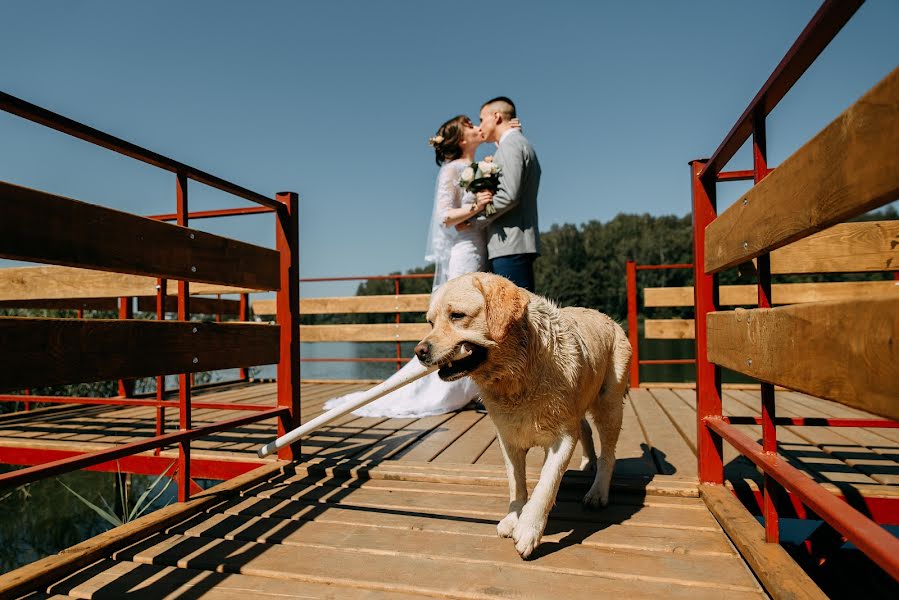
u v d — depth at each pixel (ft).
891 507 8.95
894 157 3.77
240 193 10.94
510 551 7.50
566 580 6.66
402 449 12.89
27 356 6.52
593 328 9.35
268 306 28.81
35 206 6.59
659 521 8.48
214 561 7.29
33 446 13.69
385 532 8.25
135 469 12.98
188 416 9.57
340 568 7.05
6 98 6.38
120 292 15.35
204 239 9.64
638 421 16.21
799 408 17.99
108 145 8.02
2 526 15.20
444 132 16.94
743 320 7.46
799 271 16.14
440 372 8.09
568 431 7.88
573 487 10.18
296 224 12.33
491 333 7.45
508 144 14.74
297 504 9.50
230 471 12.10
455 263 16.42
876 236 15.64
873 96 4.06
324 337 27.55
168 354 8.79
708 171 9.56
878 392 3.99
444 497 9.77
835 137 4.72
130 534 7.82
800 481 5.99
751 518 7.90
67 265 7.04
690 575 6.70
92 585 6.70
